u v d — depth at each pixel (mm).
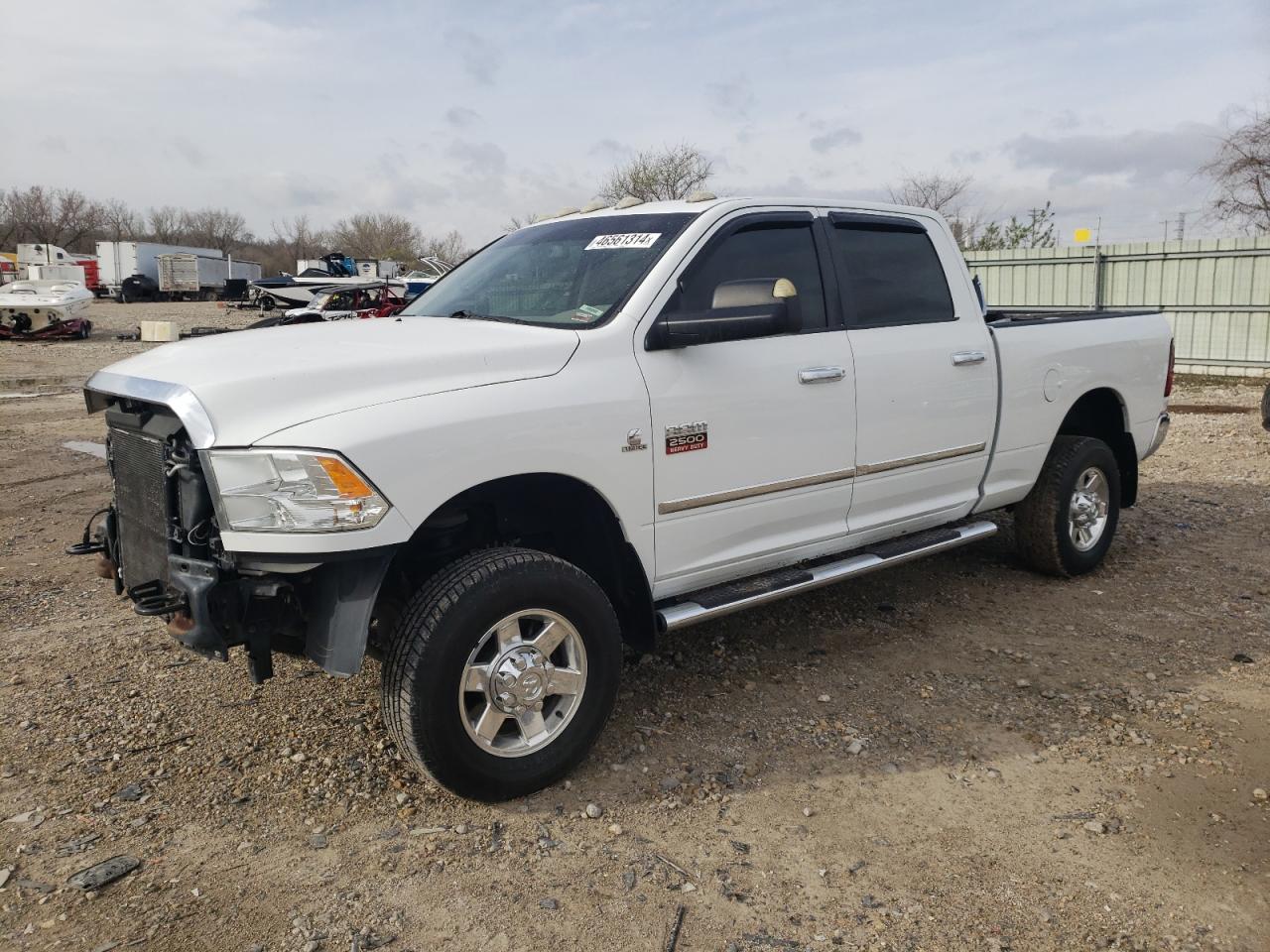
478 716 3223
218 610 2967
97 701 4062
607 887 2861
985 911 2736
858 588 5547
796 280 4172
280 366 3098
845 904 2773
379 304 26375
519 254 4414
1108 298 18422
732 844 3076
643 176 33000
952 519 4980
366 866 2959
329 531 2881
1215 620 4984
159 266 47406
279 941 2617
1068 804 3289
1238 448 9688
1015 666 4445
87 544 3936
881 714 3977
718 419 3754
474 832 3145
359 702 4055
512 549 3314
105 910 2732
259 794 3355
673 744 3734
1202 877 2879
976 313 4902
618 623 3605
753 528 3984
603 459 3432
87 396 3689
